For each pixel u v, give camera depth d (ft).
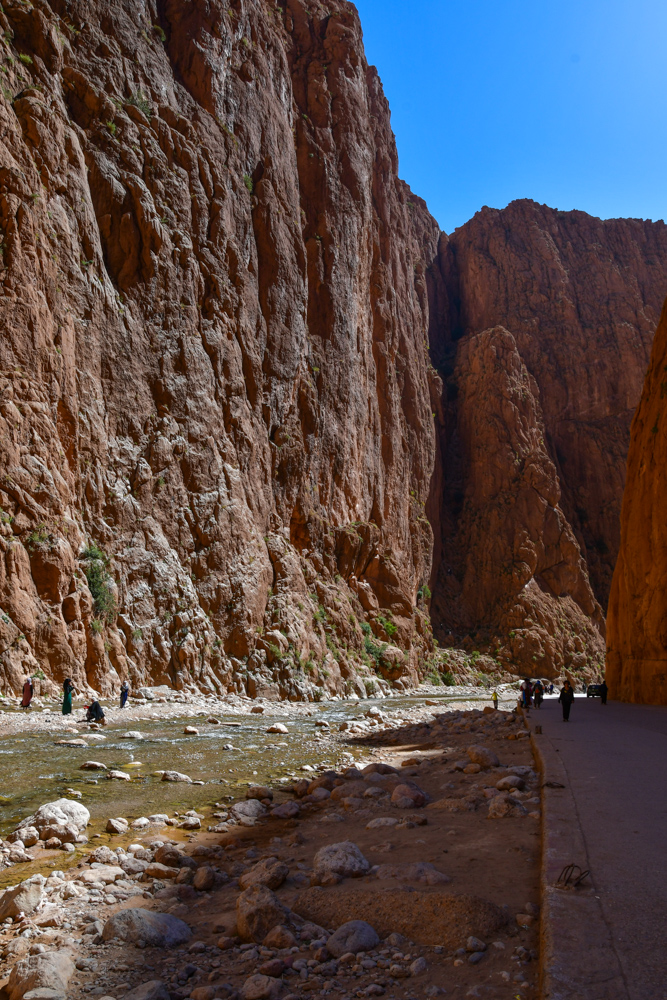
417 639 188.03
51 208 89.30
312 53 185.47
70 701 65.82
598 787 25.77
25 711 64.03
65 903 18.84
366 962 14.16
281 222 145.07
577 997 10.39
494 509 242.37
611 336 289.53
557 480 250.16
